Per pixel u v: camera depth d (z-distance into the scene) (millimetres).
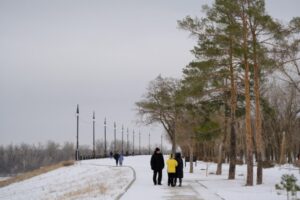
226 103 39000
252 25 29969
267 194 24484
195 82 34375
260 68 30781
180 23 33375
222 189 27531
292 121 64625
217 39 32375
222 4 30688
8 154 179125
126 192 25875
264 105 39719
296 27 29344
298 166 51250
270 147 71438
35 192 45094
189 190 26922
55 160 182875
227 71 34000
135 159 85938
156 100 69312
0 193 51844
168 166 29516
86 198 24531
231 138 36000
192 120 50719
